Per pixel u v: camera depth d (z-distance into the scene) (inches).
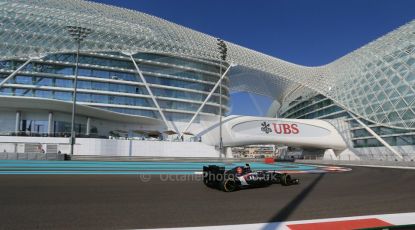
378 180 768.3
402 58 2145.7
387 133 2121.1
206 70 2431.1
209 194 486.6
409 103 1964.8
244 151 5876.0
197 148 1940.2
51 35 1930.4
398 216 332.5
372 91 2261.3
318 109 2807.6
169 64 2228.1
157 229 269.0
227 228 276.4
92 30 2055.9
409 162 1551.4
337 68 2847.0
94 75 2010.3
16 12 1989.4
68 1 2364.7
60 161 1327.5
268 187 599.8
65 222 287.7
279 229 276.1
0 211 327.9
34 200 394.9
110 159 1638.8
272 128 2330.2
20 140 1688.0
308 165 1632.6
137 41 2145.7
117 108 2022.6
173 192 498.0
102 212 332.8
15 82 1839.3
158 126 2207.2
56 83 1920.5
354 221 308.3
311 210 363.3
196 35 2554.1
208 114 2306.8
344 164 1946.4
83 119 2037.4
